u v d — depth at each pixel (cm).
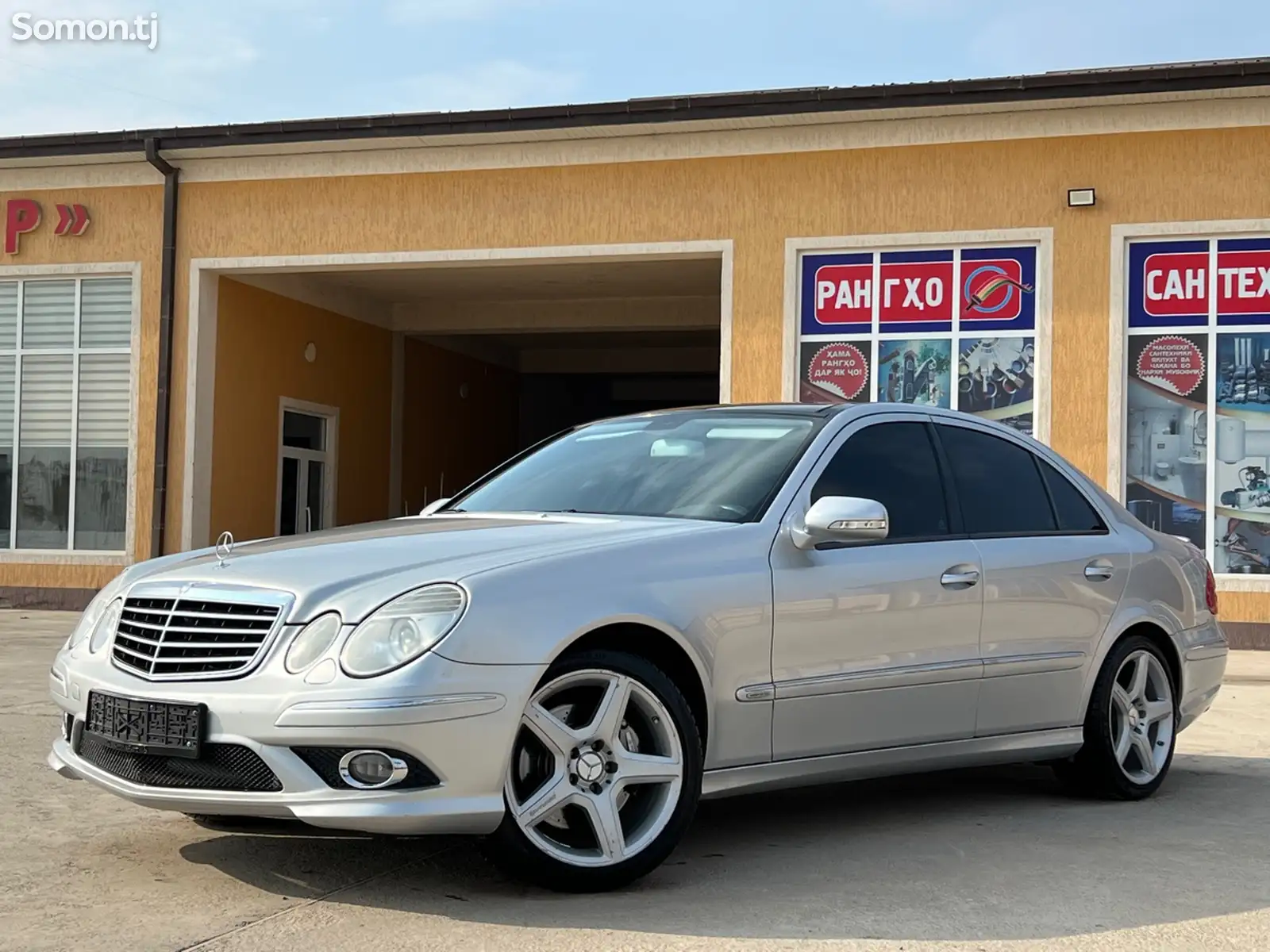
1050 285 1364
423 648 379
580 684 408
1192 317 1340
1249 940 376
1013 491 567
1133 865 464
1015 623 536
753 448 511
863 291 1419
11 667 1023
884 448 526
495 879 426
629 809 425
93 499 1666
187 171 1622
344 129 1537
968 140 1388
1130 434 1353
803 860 464
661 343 2477
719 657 439
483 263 1537
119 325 1658
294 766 378
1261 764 693
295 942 359
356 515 2062
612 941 362
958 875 446
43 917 382
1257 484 1322
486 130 1494
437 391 2319
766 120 1423
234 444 1725
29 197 1672
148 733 398
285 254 1592
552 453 564
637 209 1479
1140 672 596
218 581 412
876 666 486
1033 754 549
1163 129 1341
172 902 398
